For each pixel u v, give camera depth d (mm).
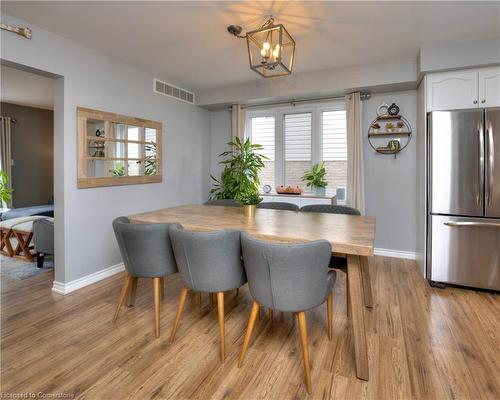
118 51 3279
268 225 2262
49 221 3529
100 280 3328
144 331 2277
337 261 2473
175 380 1754
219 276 1944
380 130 4078
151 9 2451
